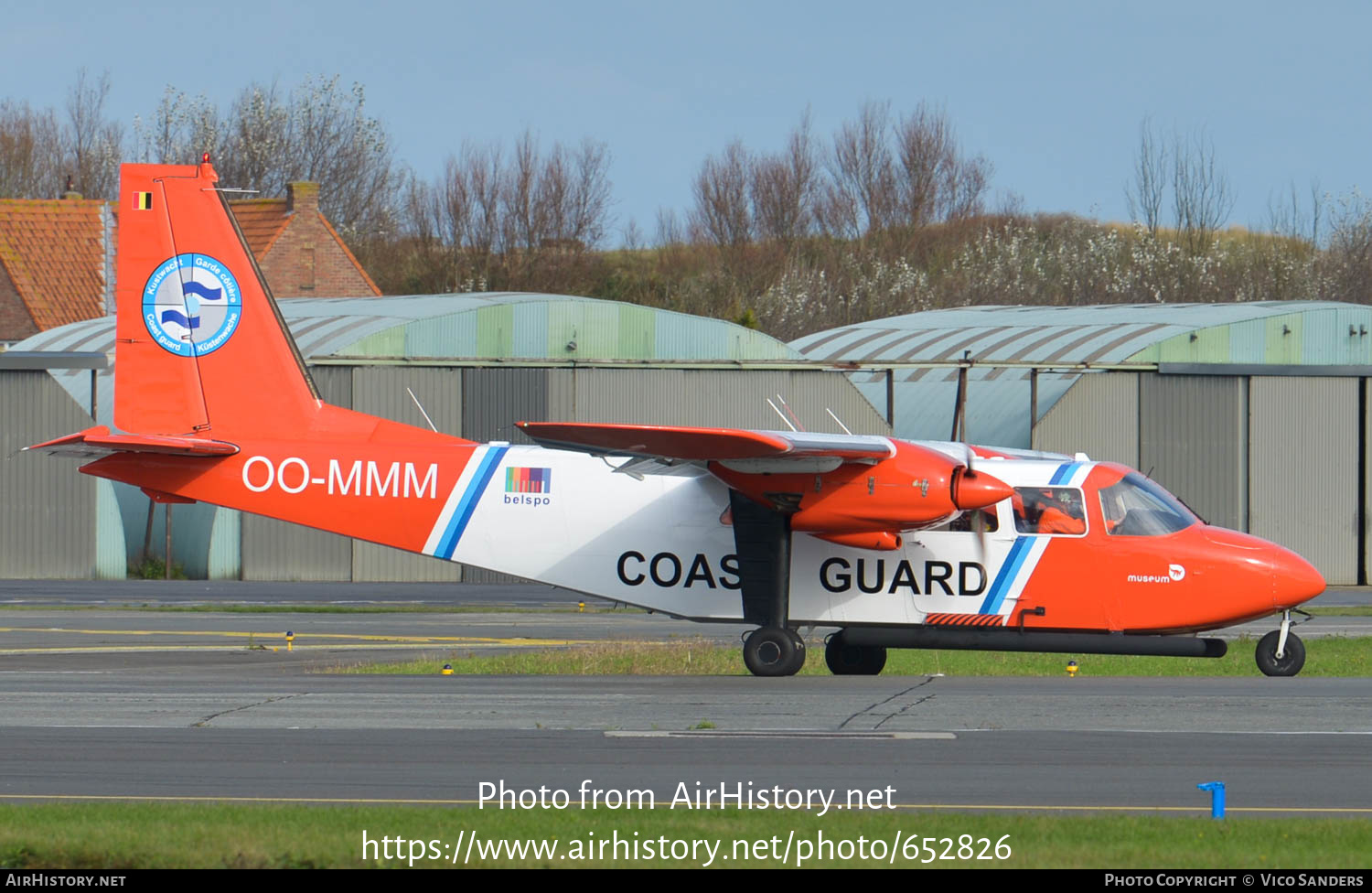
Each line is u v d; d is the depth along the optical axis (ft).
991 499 213.66
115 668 231.50
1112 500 223.51
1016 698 190.60
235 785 138.72
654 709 182.09
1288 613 222.07
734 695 194.29
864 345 566.36
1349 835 118.11
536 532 235.20
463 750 154.81
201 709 181.78
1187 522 223.92
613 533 232.94
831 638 234.58
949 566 223.92
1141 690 199.00
